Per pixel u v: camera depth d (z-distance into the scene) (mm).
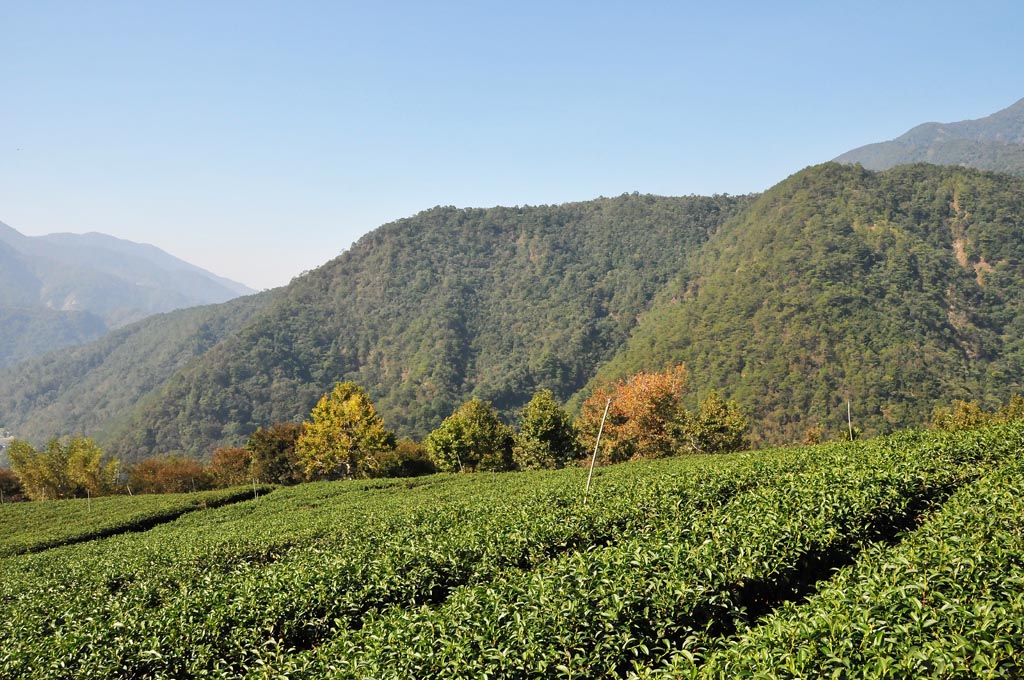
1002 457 17281
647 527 14594
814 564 11219
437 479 44594
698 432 52469
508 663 7648
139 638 11742
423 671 7902
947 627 6699
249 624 12062
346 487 43875
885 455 18609
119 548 26953
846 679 6223
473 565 13703
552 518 16469
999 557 8133
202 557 21938
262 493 47750
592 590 9242
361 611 12570
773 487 16969
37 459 67438
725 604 9141
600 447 54844
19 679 10734
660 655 8297
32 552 31500
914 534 10156
